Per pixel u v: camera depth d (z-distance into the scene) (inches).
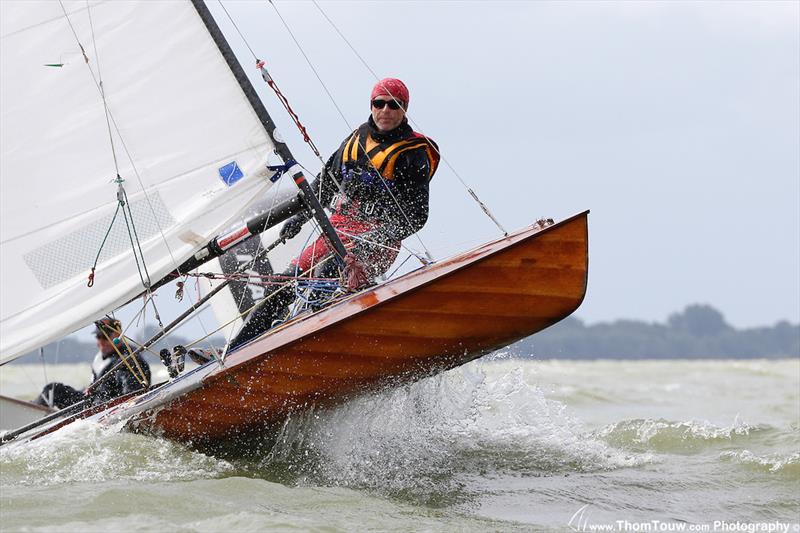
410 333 727.1
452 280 704.4
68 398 1084.5
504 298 718.5
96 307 785.6
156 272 793.6
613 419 1206.3
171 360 879.7
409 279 744.3
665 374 2377.0
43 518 591.5
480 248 753.6
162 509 613.6
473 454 825.5
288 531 570.6
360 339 725.9
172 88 791.1
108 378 938.7
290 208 811.4
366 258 868.6
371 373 751.1
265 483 687.1
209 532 566.9
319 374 742.5
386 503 665.0
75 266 784.3
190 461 754.8
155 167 790.5
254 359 725.9
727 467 792.9
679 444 896.3
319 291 863.7
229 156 796.0
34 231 778.8
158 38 786.8
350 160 890.1
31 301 780.0
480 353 763.4
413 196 870.4
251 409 755.4
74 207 782.5
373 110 876.6
